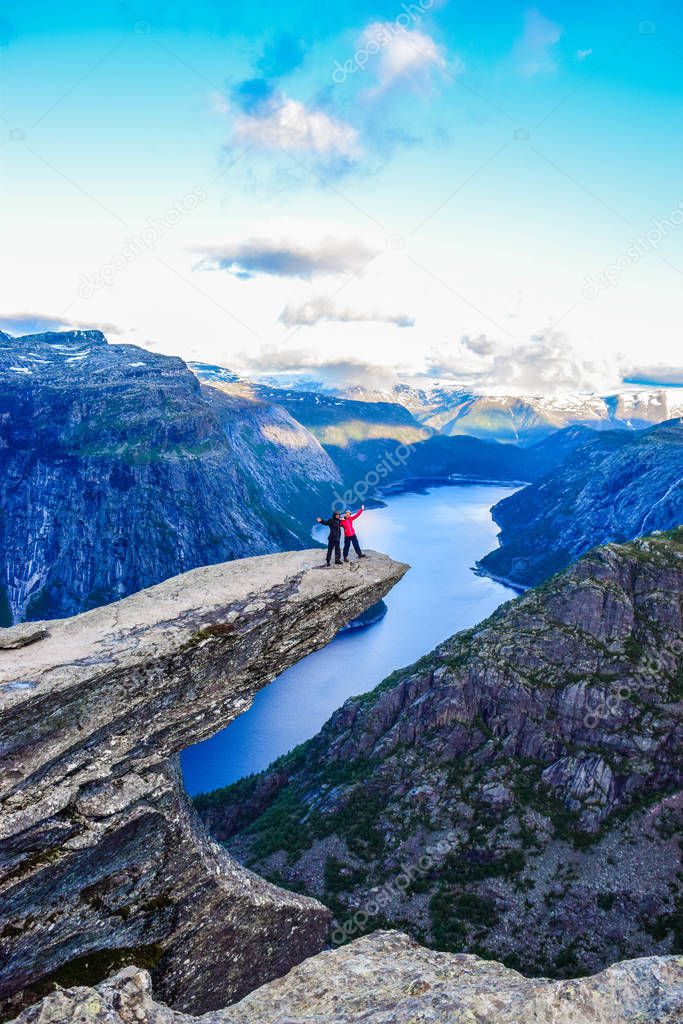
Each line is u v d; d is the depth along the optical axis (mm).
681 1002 15922
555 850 88438
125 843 23969
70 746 23109
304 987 23016
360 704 131875
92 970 24422
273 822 110250
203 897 26703
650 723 97125
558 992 17328
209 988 28031
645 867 83625
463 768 103625
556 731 102188
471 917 82562
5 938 21938
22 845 21734
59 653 24266
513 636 115312
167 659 24969
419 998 19344
